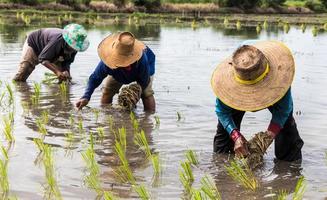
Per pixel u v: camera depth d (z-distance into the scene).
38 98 8.73
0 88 9.62
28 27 24.25
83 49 9.70
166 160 5.83
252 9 56.00
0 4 39.75
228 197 4.81
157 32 24.66
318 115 7.97
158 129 7.15
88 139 6.55
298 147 5.91
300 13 59.12
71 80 10.64
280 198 4.61
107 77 8.53
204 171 5.52
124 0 47.06
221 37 22.34
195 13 47.81
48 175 5.14
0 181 4.88
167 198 4.70
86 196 4.69
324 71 12.16
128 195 4.74
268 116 7.90
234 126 5.76
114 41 7.98
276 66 5.56
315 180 5.29
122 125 7.34
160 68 12.31
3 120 7.30
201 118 7.78
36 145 6.15
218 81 5.71
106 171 5.40
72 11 42.50
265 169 5.64
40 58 9.74
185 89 9.91
